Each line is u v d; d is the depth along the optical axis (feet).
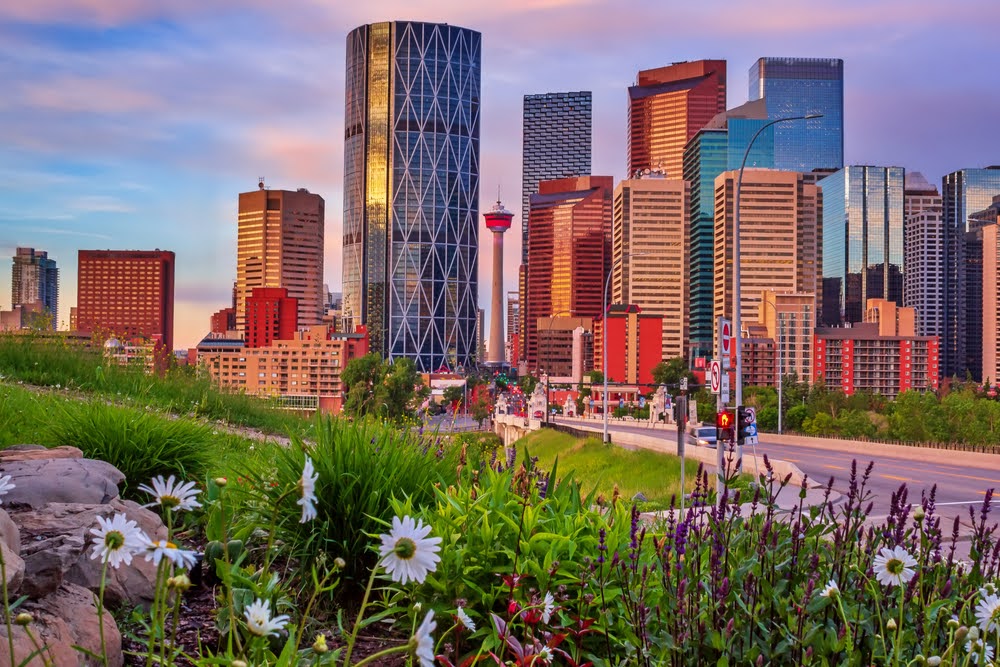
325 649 9.78
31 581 14.14
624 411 620.08
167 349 70.03
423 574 8.56
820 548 17.84
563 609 16.40
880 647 14.49
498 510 18.51
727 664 13.28
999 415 312.50
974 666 13.55
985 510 17.81
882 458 156.25
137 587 17.72
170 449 26.55
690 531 17.26
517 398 542.16
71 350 65.57
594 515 19.35
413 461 22.53
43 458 23.44
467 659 15.76
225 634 15.38
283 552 21.13
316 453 21.15
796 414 383.24
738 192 89.51
